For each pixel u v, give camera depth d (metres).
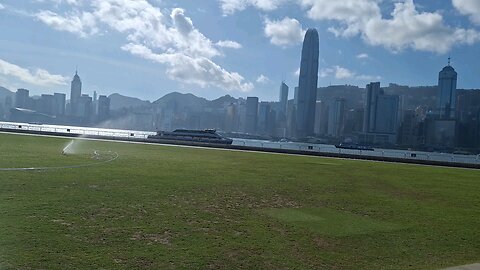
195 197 13.95
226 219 11.16
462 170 35.53
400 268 8.12
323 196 16.05
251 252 8.48
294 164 30.42
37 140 41.88
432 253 9.25
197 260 7.75
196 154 35.12
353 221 11.89
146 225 9.87
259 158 34.78
